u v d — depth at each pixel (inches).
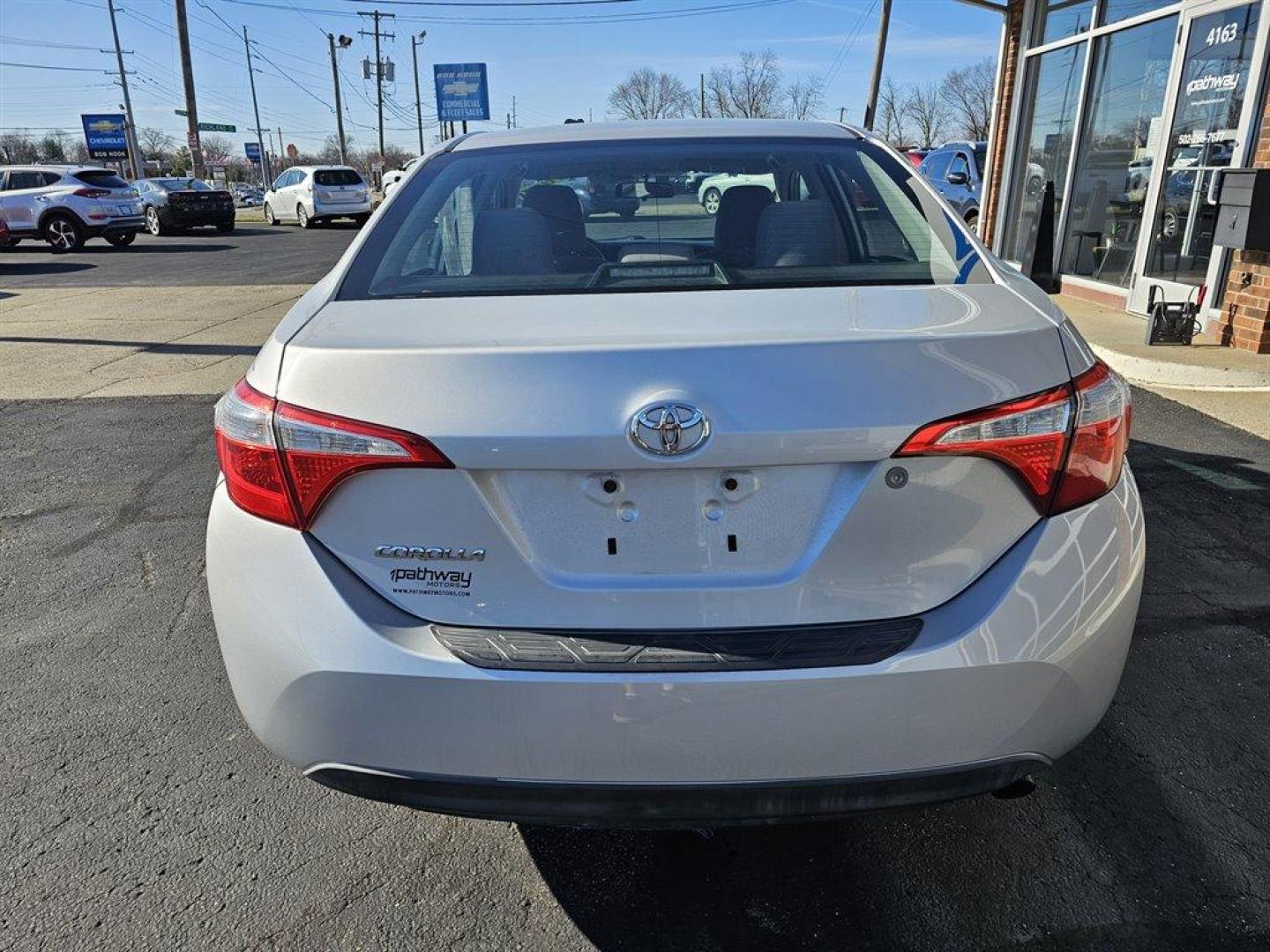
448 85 2011.6
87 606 134.0
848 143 101.4
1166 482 170.9
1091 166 363.6
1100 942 74.7
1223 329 260.8
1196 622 122.3
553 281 79.4
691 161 94.9
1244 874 81.0
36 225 749.3
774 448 59.9
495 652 62.0
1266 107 240.5
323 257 677.3
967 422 61.3
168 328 354.9
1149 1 321.7
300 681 64.3
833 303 70.1
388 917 78.6
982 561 63.5
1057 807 89.8
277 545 64.8
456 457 60.8
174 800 92.9
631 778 62.5
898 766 62.9
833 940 75.9
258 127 2437.3
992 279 78.0
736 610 62.2
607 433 59.6
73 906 79.7
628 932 76.9
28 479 187.5
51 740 102.7
